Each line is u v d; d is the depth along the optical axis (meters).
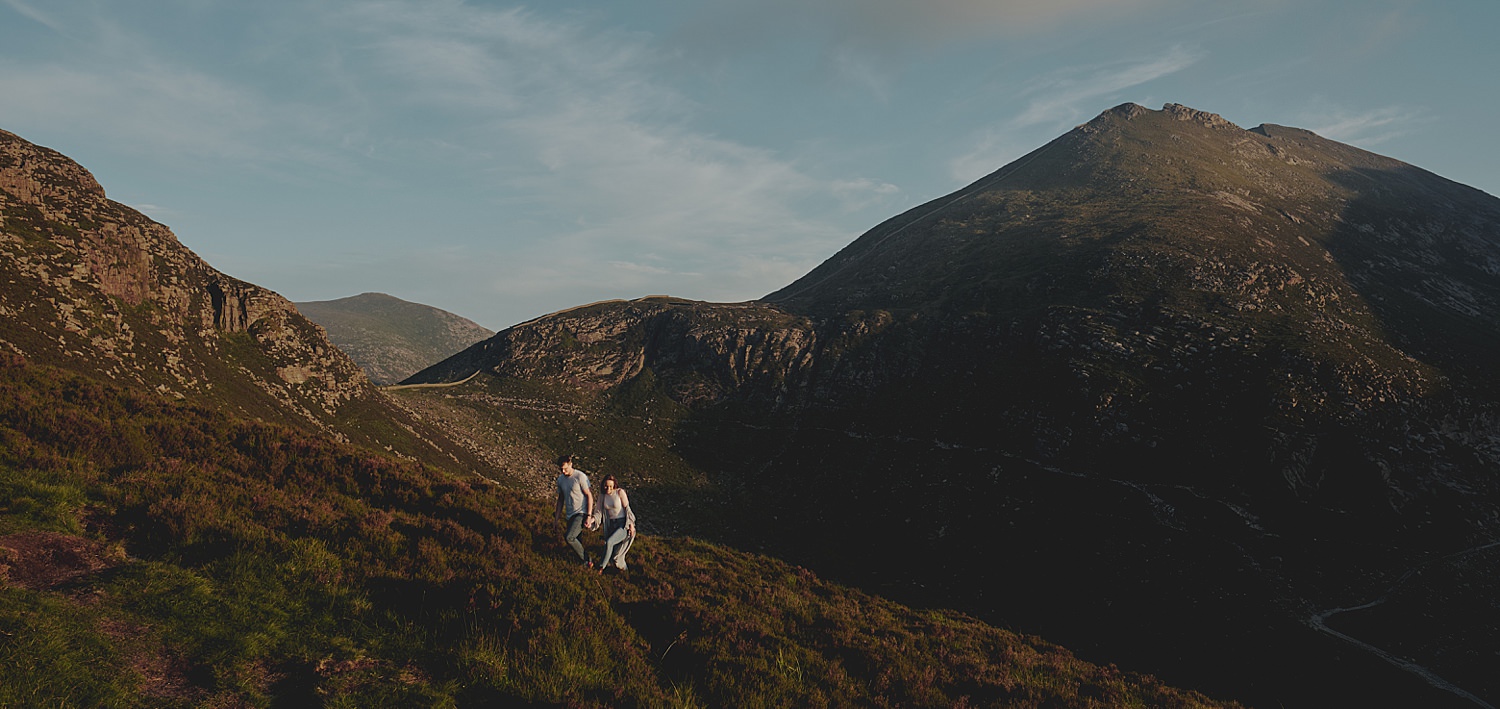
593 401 165.12
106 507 14.02
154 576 11.39
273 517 15.23
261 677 9.48
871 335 167.50
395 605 12.37
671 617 14.40
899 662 15.23
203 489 16.09
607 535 17.08
